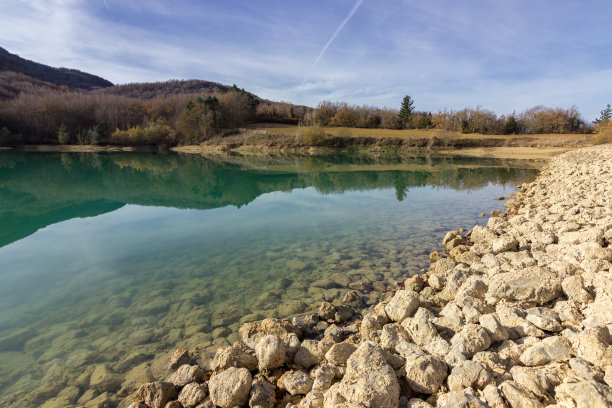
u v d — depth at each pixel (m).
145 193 23.27
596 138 53.94
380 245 10.98
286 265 9.41
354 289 7.84
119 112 91.00
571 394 3.17
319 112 94.62
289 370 4.88
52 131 77.12
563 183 18.62
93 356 5.62
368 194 21.86
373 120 94.50
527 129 88.94
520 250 8.21
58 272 9.27
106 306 7.33
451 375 3.84
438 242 11.23
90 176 32.50
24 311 7.18
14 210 17.67
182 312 6.99
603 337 4.00
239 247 11.07
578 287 5.32
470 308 5.29
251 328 6.00
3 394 4.80
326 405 3.70
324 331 6.19
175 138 79.62
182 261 9.92
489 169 38.78
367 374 3.73
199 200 20.52
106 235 12.81
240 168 41.66
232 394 4.11
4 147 65.50
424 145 66.00
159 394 4.39
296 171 38.34
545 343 4.12
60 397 4.71
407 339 5.00
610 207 10.05
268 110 105.25
